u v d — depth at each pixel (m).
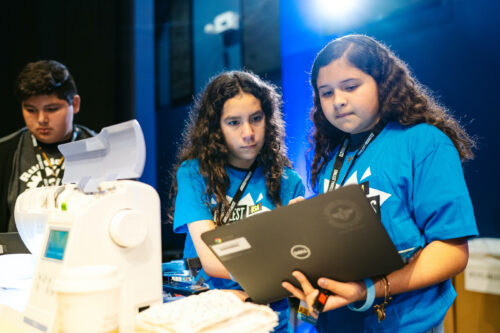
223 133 1.14
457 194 0.83
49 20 3.52
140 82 3.72
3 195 1.81
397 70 1.00
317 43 2.66
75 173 0.87
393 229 0.90
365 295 0.76
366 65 0.96
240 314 0.68
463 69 2.15
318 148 1.20
